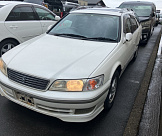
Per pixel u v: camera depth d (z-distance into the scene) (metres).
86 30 3.49
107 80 2.55
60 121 2.69
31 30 5.00
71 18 3.87
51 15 5.75
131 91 3.73
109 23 3.55
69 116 2.28
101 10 3.97
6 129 2.47
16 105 3.00
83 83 2.24
